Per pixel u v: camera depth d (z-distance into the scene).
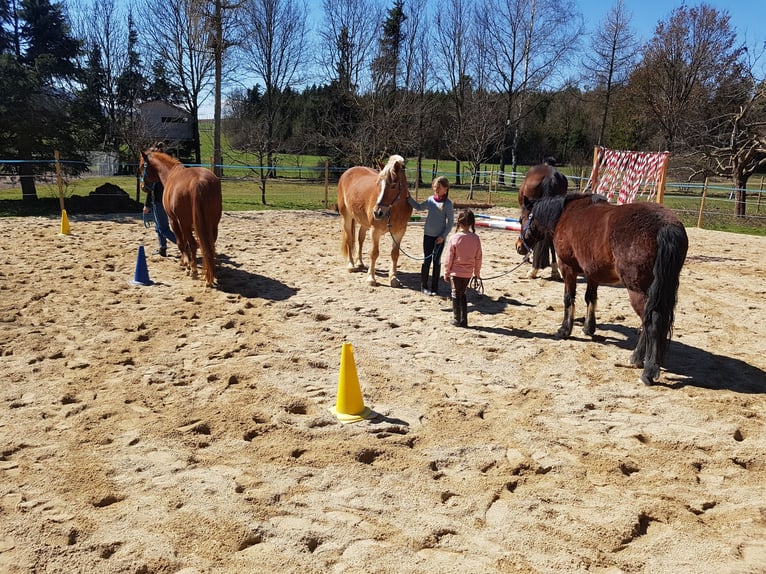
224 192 27.33
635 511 3.31
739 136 22.11
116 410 4.56
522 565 2.88
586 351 6.15
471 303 8.05
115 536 3.07
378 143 29.22
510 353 6.07
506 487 3.60
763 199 25.98
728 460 3.94
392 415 4.61
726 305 8.20
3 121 18.17
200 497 3.44
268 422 4.46
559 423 4.49
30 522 3.17
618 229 5.21
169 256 10.48
